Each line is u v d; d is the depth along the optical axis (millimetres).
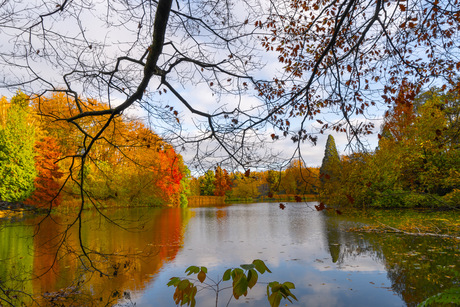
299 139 2881
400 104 4203
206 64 3215
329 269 6172
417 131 14969
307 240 9672
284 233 11414
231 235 11070
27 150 16688
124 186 12484
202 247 8625
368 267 6234
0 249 8344
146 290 4969
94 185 12383
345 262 6688
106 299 4590
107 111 2756
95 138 2898
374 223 13258
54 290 4945
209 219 17906
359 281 5371
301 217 18047
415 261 6523
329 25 4516
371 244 8586
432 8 3203
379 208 19406
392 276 5598
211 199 49906
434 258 6711
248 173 2920
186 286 1397
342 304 4414
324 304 4438
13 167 15875
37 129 17516
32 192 16203
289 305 4410
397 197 18422
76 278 5516
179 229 12844
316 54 4715
